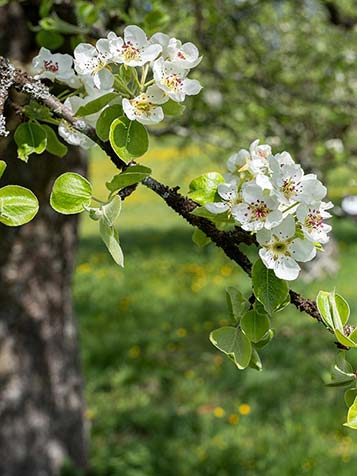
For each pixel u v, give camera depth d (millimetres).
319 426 5551
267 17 5762
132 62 1113
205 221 1142
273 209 1063
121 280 10664
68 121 1176
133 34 1120
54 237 4152
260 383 6301
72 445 4555
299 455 5051
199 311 8898
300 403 5980
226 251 1139
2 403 4242
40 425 4348
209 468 5020
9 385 4234
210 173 1193
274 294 1073
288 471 4902
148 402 6184
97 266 11664
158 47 1115
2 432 4254
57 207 1052
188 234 14672
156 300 9477
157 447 5270
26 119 1340
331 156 4977
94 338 7695
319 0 4574
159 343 7578
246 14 5230
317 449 5121
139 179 1073
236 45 5453
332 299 1077
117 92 1141
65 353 4445
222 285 10336
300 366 6746
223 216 1126
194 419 5711
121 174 1065
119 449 5062
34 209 1028
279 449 5207
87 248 13203
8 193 1021
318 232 1072
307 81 5730
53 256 4184
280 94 5121
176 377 6762
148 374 6766
